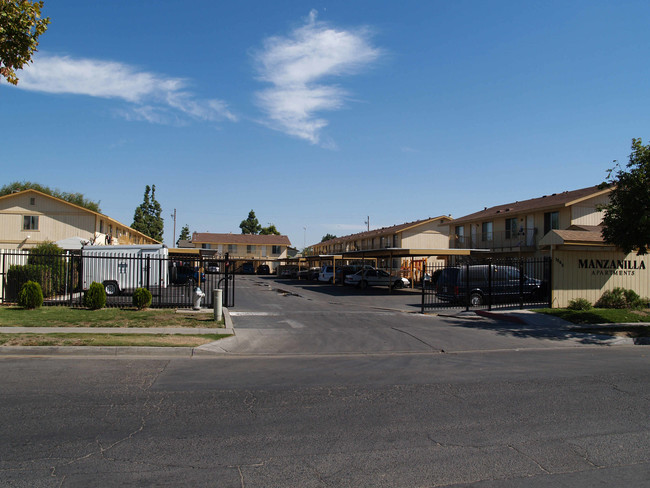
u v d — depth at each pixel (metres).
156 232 75.69
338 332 12.95
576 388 7.23
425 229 48.84
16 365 8.22
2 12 9.73
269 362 9.12
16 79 10.63
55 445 4.66
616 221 13.62
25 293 14.76
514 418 5.74
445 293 19.39
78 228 38.22
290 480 4.00
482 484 3.98
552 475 4.17
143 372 7.90
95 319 13.01
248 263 64.88
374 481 4.01
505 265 20.25
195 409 5.91
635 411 6.07
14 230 37.50
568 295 17.42
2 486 3.77
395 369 8.55
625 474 4.21
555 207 30.03
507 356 10.09
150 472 4.10
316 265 74.75
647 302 17.89
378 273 34.62
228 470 4.17
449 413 5.91
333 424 5.44
